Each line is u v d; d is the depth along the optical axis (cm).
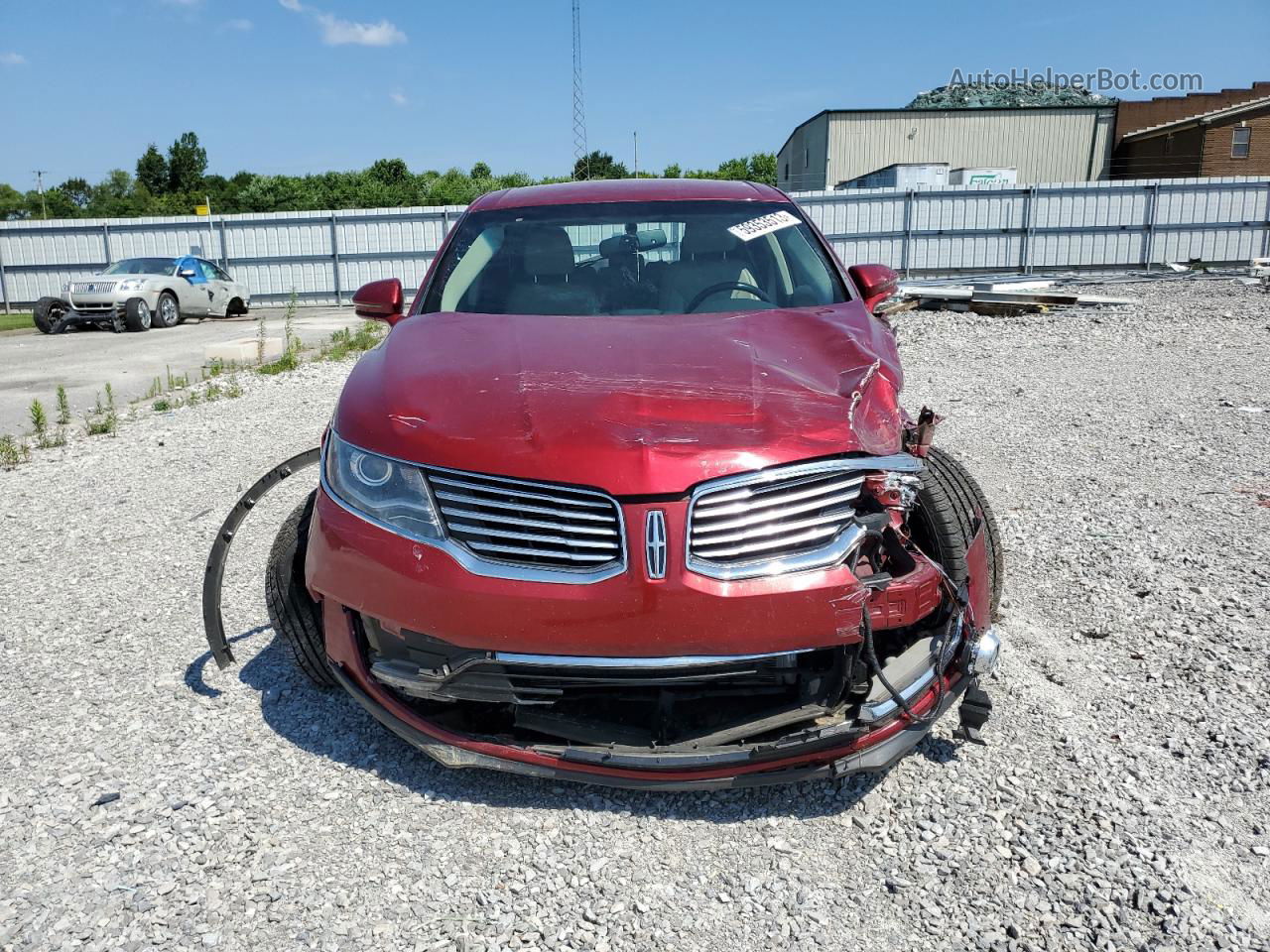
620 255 386
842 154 4462
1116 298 1535
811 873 239
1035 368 970
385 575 251
